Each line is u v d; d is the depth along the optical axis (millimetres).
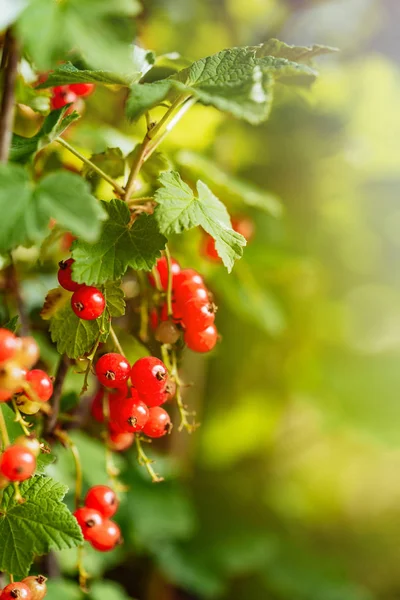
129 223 433
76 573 561
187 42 861
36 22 386
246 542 923
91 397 551
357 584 1087
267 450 1097
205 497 1027
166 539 842
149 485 746
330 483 1185
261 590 955
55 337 443
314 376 978
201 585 806
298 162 920
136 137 609
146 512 708
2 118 410
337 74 916
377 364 997
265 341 959
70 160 531
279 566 959
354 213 995
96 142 554
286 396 1005
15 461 407
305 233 962
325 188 945
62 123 432
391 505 1169
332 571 970
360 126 914
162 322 460
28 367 428
